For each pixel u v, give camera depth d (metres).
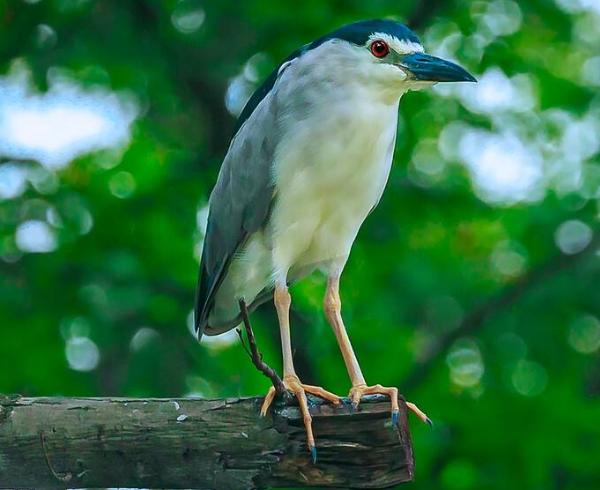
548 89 14.09
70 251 12.16
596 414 11.50
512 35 13.56
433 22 13.60
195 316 8.51
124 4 12.82
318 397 5.79
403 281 13.06
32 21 12.63
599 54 14.60
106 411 5.78
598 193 13.64
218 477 5.73
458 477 11.61
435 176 13.86
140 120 13.52
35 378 11.83
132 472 5.80
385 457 5.62
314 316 12.15
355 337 12.41
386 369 12.27
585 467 11.38
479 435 11.56
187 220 12.64
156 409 5.76
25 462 5.81
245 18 12.76
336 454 5.62
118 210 12.37
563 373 12.58
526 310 13.11
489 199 14.05
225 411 5.71
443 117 13.93
